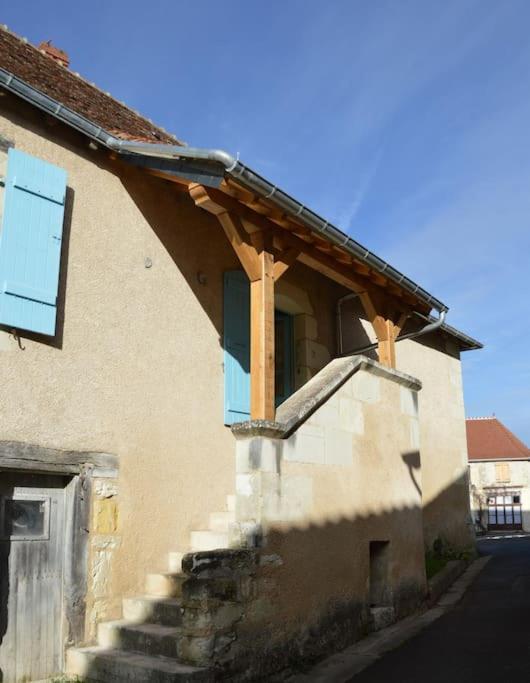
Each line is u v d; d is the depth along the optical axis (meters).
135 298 6.30
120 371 6.03
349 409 6.71
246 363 7.51
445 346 12.14
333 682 5.12
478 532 28.69
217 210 5.73
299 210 5.85
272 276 6.09
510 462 30.33
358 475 6.68
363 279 7.71
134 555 5.90
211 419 6.95
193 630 4.68
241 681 4.81
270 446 5.53
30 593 5.15
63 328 5.59
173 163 5.88
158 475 6.25
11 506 5.14
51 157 5.74
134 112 8.84
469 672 5.14
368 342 9.84
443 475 11.20
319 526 5.96
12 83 5.18
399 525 7.29
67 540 5.43
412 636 6.39
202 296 7.09
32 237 5.34
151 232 6.60
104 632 5.39
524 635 6.07
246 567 5.06
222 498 6.93
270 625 5.18
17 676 4.95
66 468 5.43
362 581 6.47
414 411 8.02
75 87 7.62
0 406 5.02
